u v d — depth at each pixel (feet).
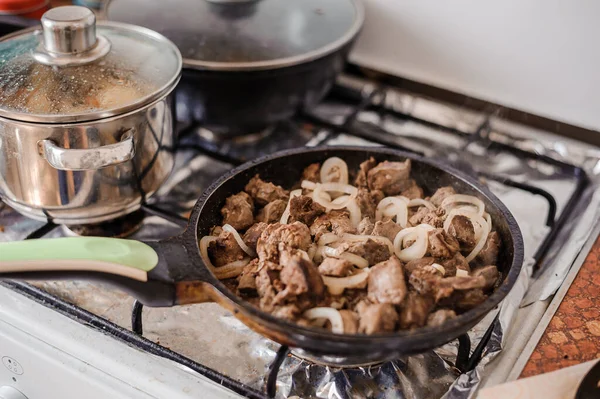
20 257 1.86
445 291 1.97
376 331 1.89
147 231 2.60
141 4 2.86
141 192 2.40
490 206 2.25
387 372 2.14
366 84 3.33
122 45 2.45
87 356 2.15
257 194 2.32
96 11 3.26
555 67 2.97
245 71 2.53
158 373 2.10
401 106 3.23
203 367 2.07
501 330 2.17
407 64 3.26
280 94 2.66
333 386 2.11
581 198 2.76
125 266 1.90
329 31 2.77
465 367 2.13
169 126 2.45
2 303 2.27
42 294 2.26
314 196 2.34
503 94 3.12
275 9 2.86
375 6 3.19
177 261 1.96
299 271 1.95
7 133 2.18
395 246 2.20
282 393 2.10
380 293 1.97
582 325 2.18
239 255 2.16
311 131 3.08
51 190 2.26
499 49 3.04
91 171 2.24
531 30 2.94
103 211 2.35
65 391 2.26
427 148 2.99
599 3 2.78
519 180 2.86
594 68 2.90
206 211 2.20
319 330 1.81
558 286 2.30
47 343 2.21
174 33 2.69
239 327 2.28
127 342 2.17
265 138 3.03
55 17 2.28
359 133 2.94
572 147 2.98
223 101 2.65
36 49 2.35
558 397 1.90
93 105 2.19
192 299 1.95
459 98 3.18
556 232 2.59
